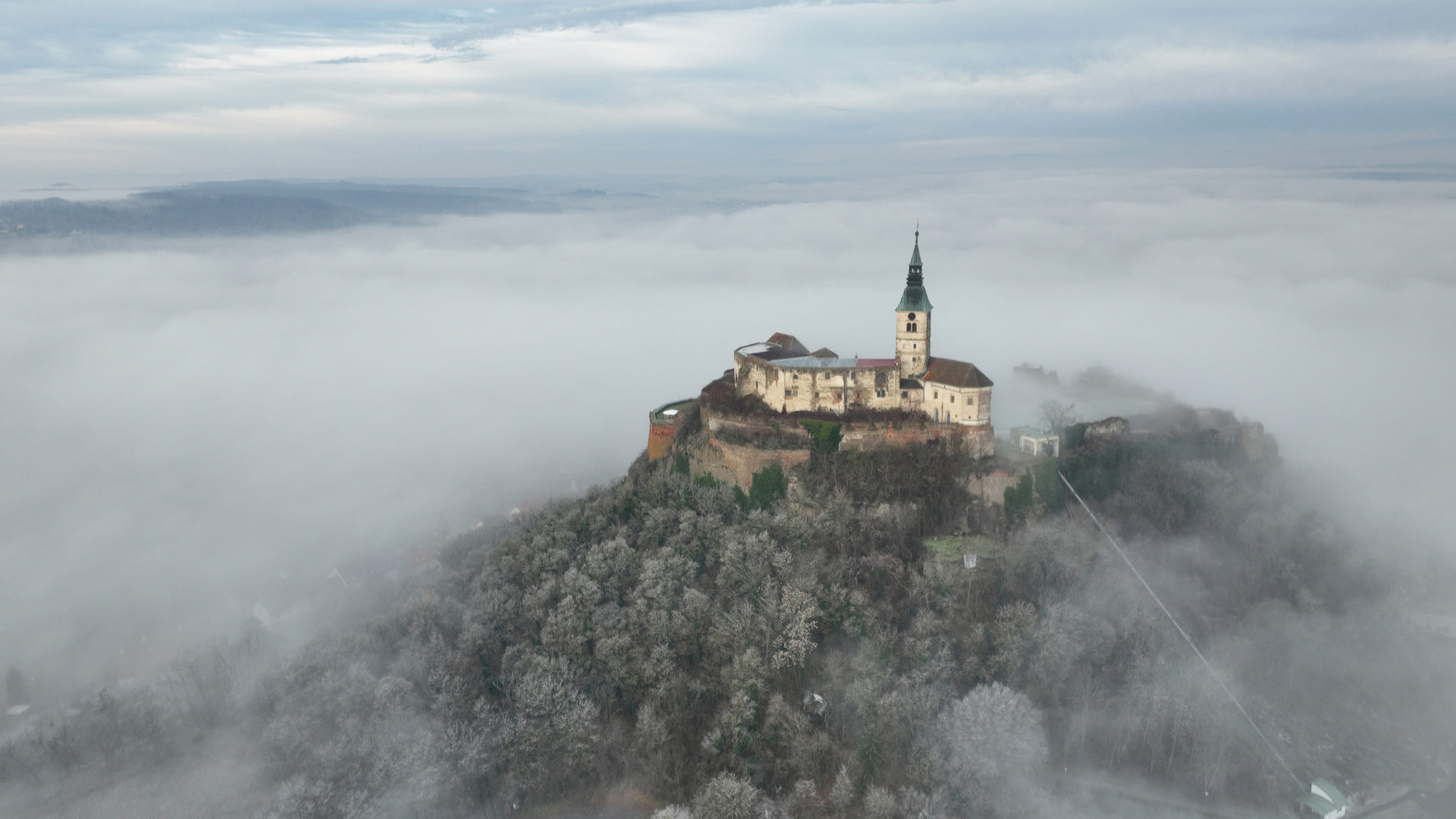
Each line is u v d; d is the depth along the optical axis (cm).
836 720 14975
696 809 13475
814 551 18000
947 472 19525
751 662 15225
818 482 19725
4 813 15488
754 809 13512
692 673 16188
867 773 13912
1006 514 19300
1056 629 15438
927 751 13925
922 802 13238
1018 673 15275
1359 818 14500
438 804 14262
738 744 14425
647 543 19450
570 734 14688
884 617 16388
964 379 19800
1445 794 15000
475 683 16100
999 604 16750
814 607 16062
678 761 14600
